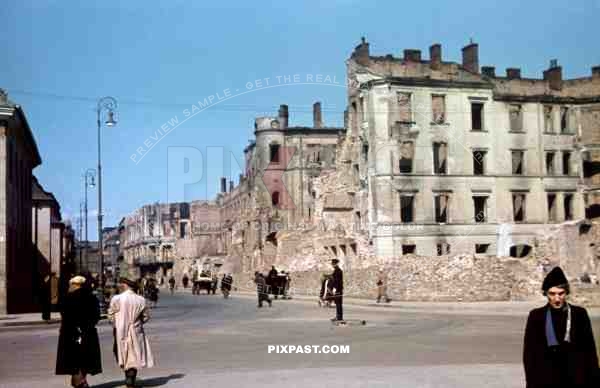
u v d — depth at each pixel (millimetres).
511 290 43219
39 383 13859
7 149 37500
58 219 76938
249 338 22812
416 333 23953
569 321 7512
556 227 53188
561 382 7391
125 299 13398
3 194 36719
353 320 29625
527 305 38188
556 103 68062
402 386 12469
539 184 66625
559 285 7539
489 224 64250
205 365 16359
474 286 43000
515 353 17984
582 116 68938
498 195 65062
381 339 21953
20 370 16078
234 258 86000
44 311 31703
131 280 13680
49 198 61562
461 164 63938
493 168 65062
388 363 16234
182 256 110812
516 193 65938
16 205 42781
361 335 23359
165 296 69188
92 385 13914
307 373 14336
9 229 38719
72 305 12898
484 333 23781
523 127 66688
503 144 65688
